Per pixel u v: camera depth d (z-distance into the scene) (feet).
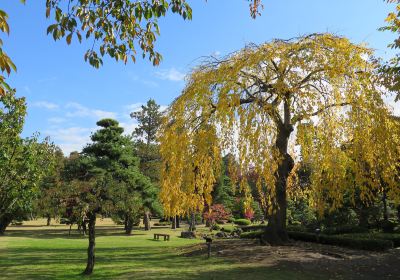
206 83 35.70
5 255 51.44
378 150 35.06
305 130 34.09
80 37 14.99
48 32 14.53
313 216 81.10
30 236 93.97
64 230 121.19
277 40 38.50
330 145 35.70
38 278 33.22
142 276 31.81
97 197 34.78
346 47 35.65
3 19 9.87
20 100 34.12
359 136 35.04
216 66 39.65
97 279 31.89
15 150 33.68
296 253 38.55
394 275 30.04
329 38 37.70
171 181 36.11
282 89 34.55
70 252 55.57
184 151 34.24
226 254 40.47
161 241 78.18
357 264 33.73
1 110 33.17
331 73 33.81
